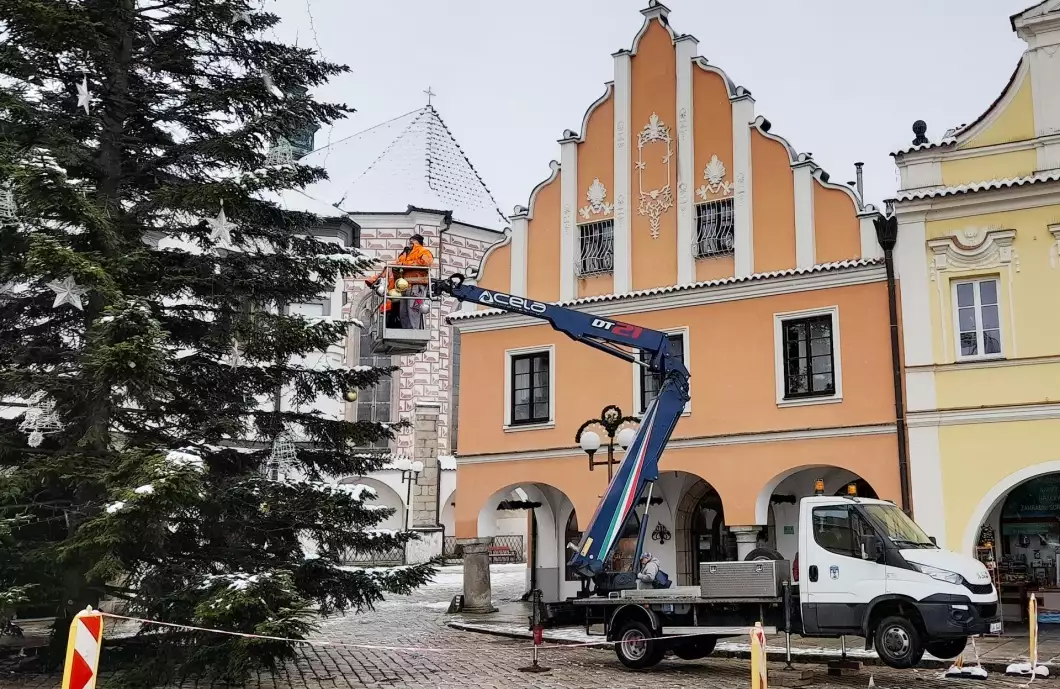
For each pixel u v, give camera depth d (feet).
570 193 87.86
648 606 55.01
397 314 54.54
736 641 64.85
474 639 70.64
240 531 53.11
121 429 54.29
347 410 138.10
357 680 51.24
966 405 69.31
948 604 48.85
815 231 76.48
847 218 75.41
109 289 46.03
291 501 53.06
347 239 124.26
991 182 69.72
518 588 110.83
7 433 50.06
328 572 54.24
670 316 81.20
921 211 72.08
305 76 59.26
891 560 50.75
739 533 76.07
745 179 79.82
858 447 72.54
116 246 49.98
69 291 45.98
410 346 54.60
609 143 86.89
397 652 62.23
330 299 113.39
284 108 55.98
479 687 48.91
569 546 85.71
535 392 87.76
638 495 57.88
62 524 51.42
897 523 53.06
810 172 77.20
